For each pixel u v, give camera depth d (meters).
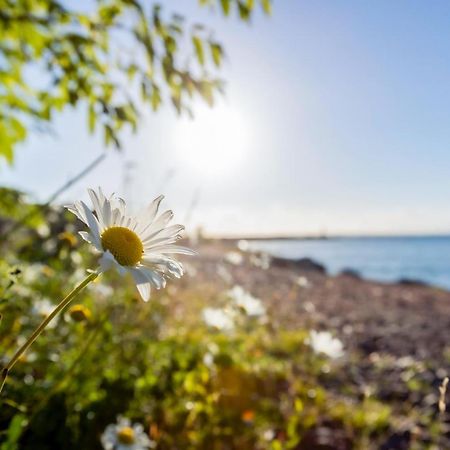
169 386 0.52
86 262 0.57
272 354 0.82
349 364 0.94
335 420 0.63
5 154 0.76
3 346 0.38
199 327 0.77
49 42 0.66
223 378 0.60
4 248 0.60
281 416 0.58
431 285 4.12
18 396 0.37
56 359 0.41
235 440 0.51
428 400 0.78
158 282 0.19
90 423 0.42
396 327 1.52
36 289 0.53
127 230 0.19
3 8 0.64
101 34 0.67
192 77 0.63
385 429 0.65
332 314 1.58
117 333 0.52
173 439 0.47
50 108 0.73
